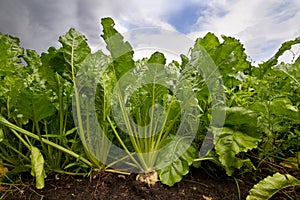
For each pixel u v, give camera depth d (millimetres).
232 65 768
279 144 846
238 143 720
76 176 796
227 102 860
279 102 753
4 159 833
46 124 803
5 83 819
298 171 812
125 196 706
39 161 688
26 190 746
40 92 798
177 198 702
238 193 731
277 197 706
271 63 944
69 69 746
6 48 826
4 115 820
